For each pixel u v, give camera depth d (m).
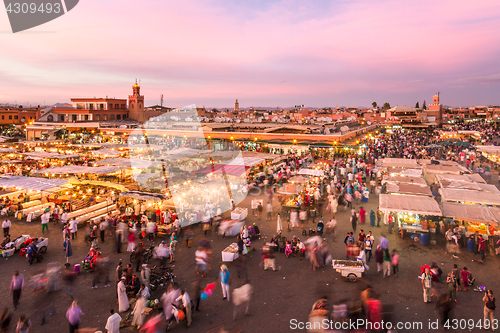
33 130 62.47
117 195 24.62
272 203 24.28
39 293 12.23
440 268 14.26
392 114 118.00
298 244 15.72
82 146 43.50
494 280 13.18
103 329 10.03
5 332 9.24
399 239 17.73
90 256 14.45
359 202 24.42
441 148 53.59
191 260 15.30
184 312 10.40
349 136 50.16
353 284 12.95
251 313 11.02
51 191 24.45
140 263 14.39
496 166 38.31
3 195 24.59
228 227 18.11
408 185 22.77
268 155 33.44
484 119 142.38
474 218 16.31
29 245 15.23
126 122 71.06
